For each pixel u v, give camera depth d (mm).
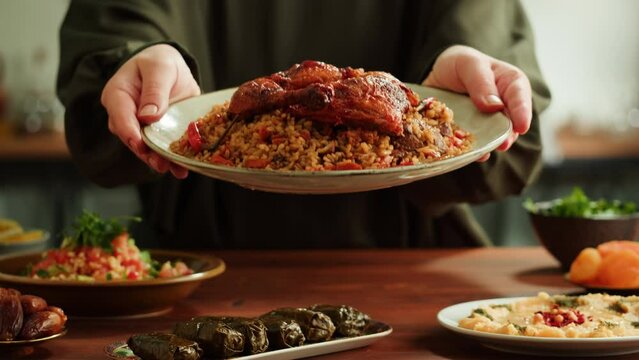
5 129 2846
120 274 1197
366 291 1263
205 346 992
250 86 1093
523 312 1096
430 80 1284
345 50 1631
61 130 2887
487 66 1206
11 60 3088
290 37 1626
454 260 1430
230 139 1096
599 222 1322
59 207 2633
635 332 1021
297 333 1014
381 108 1059
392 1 1620
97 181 1496
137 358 994
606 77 3244
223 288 1278
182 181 1616
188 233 1630
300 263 1415
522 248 1510
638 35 3225
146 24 1480
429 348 1046
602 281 1222
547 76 3250
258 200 1626
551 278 1323
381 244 1650
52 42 3107
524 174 1499
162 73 1206
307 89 1064
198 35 1589
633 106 3170
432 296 1238
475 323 1040
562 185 2652
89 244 1224
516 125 1154
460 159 1029
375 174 989
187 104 1210
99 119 1436
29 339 1025
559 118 3229
